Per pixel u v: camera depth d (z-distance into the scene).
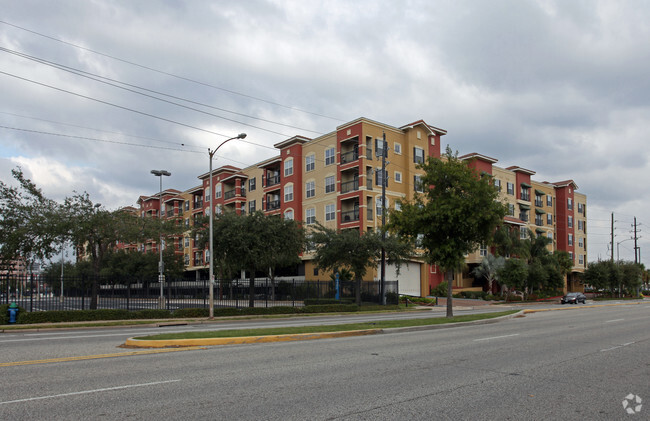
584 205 81.19
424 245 23.62
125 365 9.81
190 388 7.64
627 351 12.15
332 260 35.84
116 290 37.03
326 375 8.76
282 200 54.28
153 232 33.38
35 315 21.95
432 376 8.74
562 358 10.95
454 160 23.30
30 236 27.30
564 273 65.12
